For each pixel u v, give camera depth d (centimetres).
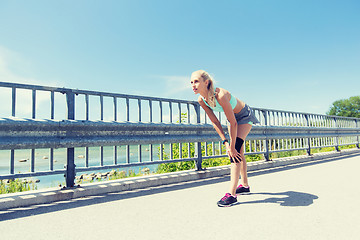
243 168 323
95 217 239
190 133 471
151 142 407
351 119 1044
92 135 346
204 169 495
